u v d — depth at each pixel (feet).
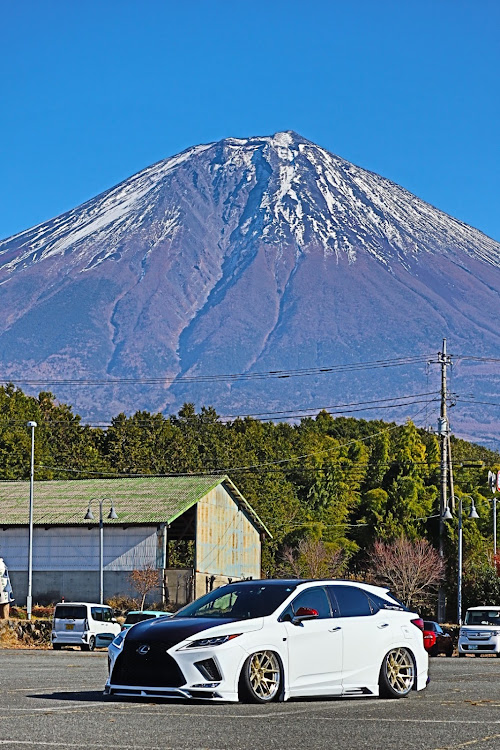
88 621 198.08
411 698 85.30
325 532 460.55
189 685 74.79
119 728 63.36
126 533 299.38
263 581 84.23
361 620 83.61
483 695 90.38
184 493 311.47
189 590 296.10
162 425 540.93
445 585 325.62
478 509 424.87
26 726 63.67
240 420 610.65
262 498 458.09
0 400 506.07
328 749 56.80
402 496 455.22
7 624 223.51
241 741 59.11
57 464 477.36
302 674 79.30
